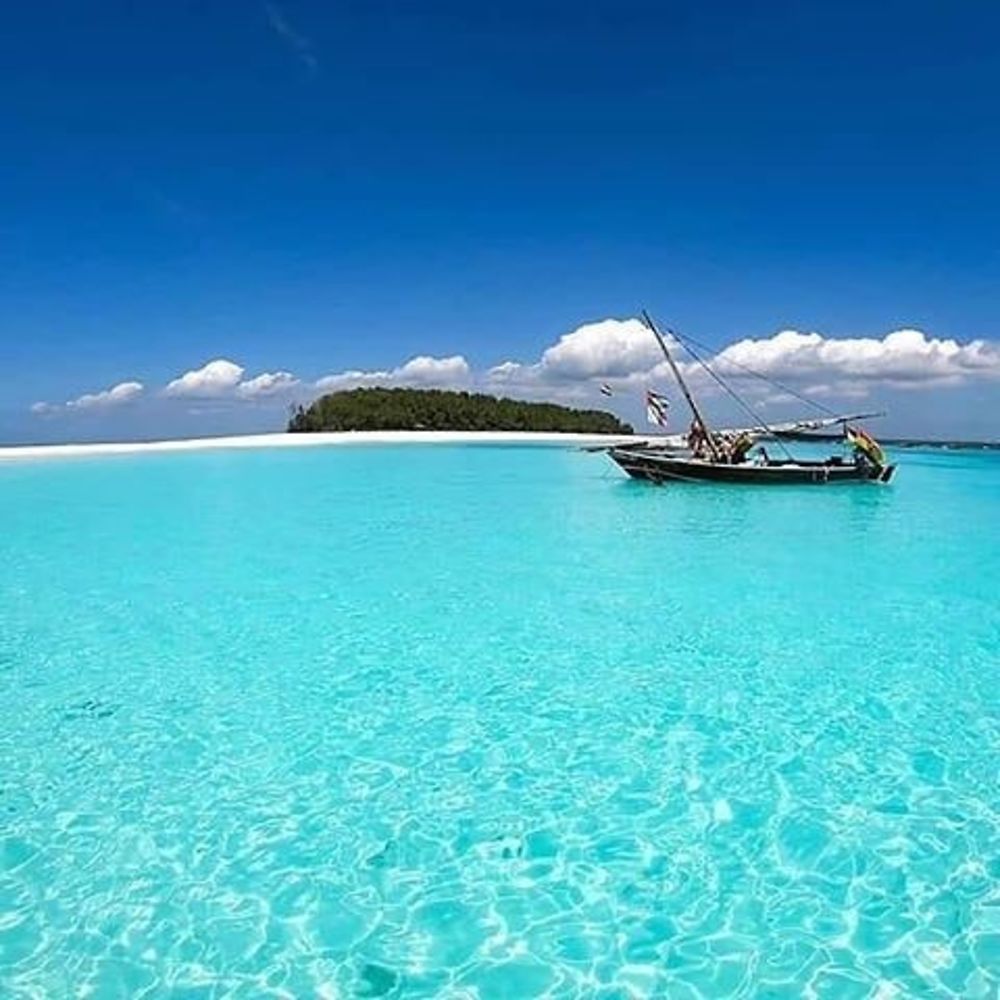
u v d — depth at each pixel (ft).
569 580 45.27
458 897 17.53
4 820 20.33
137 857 18.86
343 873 18.34
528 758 23.59
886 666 31.04
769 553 53.26
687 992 14.87
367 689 28.71
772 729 25.48
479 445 200.85
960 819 20.36
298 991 14.92
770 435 93.97
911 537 59.36
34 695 28.04
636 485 98.17
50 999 14.67
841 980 15.11
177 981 15.11
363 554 53.01
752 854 18.99
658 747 24.29
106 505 78.69
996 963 15.47
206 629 35.63
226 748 24.14
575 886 17.90
